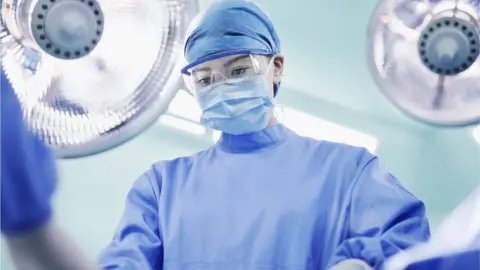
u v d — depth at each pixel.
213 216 1.47
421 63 1.91
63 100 1.31
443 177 2.59
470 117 1.92
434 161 2.60
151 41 1.37
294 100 2.51
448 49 1.88
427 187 2.57
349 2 2.51
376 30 1.92
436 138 2.56
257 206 1.47
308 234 1.43
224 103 1.55
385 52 1.92
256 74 1.57
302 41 2.52
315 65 2.52
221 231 1.46
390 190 1.41
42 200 0.79
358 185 1.45
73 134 1.31
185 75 1.54
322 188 1.48
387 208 1.38
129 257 1.36
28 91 1.28
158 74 1.37
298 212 1.45
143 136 2.41
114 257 1.36
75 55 1.33
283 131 1.61
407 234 1.33
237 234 1.45
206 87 1.57
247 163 1.55
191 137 2.42
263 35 1.58
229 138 1.60
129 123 1.34
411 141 2.57
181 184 1.54
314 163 1.53
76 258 0.82
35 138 0.81
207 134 2.41
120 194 2.39
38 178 0.79
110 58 1.35
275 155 1.56
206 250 1.44
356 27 2.52
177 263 1.44
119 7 1.36
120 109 1.34
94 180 2.38
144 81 1.36
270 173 1.53
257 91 1.56
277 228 1.44
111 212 2.37
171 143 2.42
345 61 2.53
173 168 1.58
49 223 0.80
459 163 2.59
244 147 1.58
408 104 1.93
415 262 1.06
